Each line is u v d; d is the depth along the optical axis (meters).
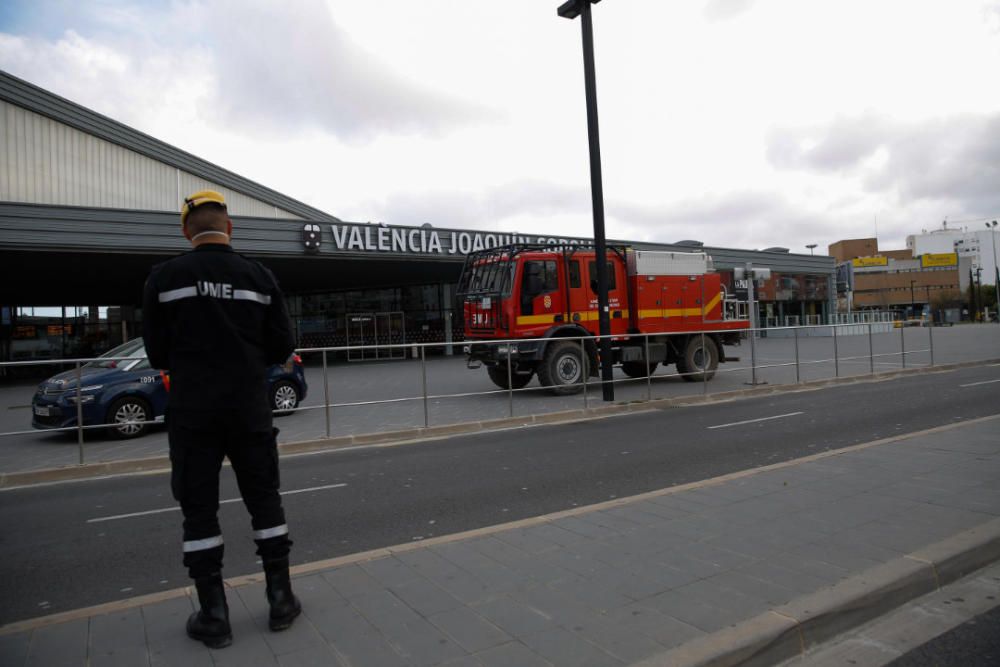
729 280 42.69
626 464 7.79
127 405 10.72
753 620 3.29
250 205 35.34
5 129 22.38
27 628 3.36
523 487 6.81
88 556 5.07
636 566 4.04
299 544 5.16
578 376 14.53
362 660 2.98
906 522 4.74
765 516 4.97
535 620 3.34
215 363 3.13
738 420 10.95
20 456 9.28
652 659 2.93
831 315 48.88
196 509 3.17
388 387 15.89
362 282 36.03
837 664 3.19
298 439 10.07
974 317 93.06
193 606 3.63
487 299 14.64
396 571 4.05
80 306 36.75
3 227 19.77
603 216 13.16
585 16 12.86
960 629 3.52
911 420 10.20
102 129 25.69
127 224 21.41
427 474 7.64
